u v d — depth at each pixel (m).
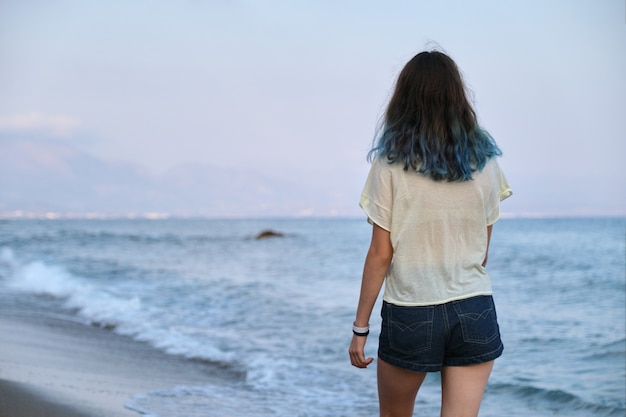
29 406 4.52
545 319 9.15
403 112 2.44
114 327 8.54
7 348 6.66
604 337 7.66
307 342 7.57
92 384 5.33
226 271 17.45
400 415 2.64
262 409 4.84
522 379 5.96
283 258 23.03
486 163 2.45
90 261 20.20
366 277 2.50
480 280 2.46
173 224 110.38
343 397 5.25
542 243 26.62
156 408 4.69
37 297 11.32
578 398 5.23
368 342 7.53
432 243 2.41
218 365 6.46
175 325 8.71
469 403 2.43
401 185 2.40
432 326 2.40
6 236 37.66
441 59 2.45
